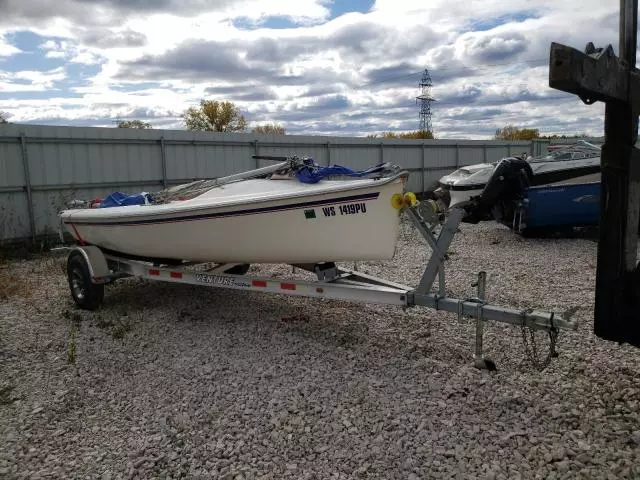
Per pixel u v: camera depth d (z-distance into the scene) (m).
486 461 2.61
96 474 2.64
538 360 3.54
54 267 7.84
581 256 7.65
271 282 4.49
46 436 3.02
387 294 3.88
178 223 5.05
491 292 5.75
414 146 18.42
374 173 4.17
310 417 3.10
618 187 2.50
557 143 23.97
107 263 5.88
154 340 4.55
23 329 4.93
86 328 4.93
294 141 14.47
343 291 4.11
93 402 3.44
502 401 3.18
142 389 3.59
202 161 12.45
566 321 3.10
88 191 10.59
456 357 3.91
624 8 2.35
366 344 4.25
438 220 3.76
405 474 2.54
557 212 8.48
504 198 8.81
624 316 2.61
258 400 3.35
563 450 2.64
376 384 3.50
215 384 3.61
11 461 2.78
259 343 4.38
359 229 4.05
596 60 2.09
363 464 2.63
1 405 3.41
